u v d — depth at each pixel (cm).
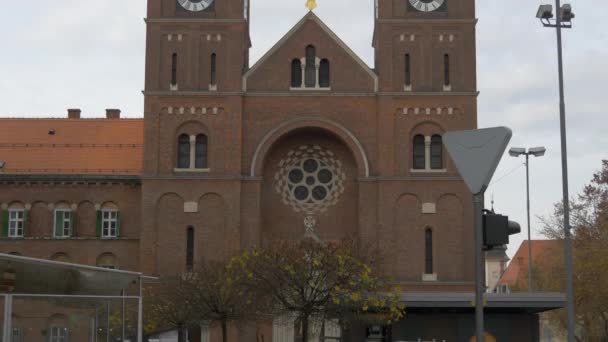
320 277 4925
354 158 7375
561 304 6125
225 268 5412
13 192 7894
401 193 7181
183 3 7400
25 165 7962
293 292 4969
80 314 2689
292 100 7350
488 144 1762
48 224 7850
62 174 7850
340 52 7400
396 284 5981
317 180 7562
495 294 6181
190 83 7325
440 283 7044
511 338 6400
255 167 7275
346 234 6888
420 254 7106
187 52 7362
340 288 4894
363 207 7231
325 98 7350
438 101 7275
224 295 5291
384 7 7369
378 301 5044
